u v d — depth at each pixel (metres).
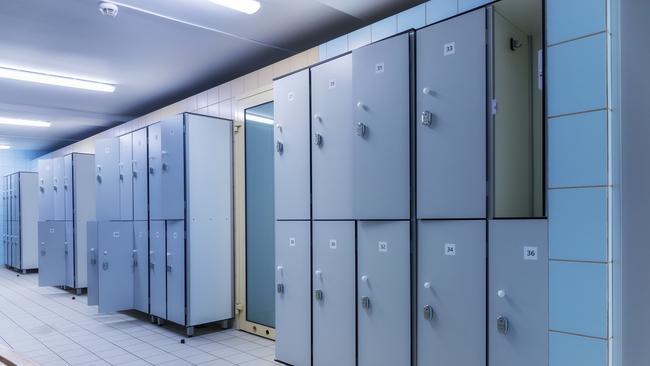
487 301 2.57
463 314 2.67
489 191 2.60
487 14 2.64
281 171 3.98
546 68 2.38
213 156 5.19
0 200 12.41
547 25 2.38
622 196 2.20
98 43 4.93
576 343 2.21
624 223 2.20
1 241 12.29
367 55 3.25
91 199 7.99
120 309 5.82
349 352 3.31
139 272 5.84
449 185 2.78
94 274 6.01
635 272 2.16
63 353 4.33
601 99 2.17
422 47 2.94
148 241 5.69
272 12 4.20
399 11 4.01
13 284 9.01
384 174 3.12
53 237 7.93
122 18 4.27
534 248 2.39
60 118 8.57
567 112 2.29
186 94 7.12
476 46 2.67
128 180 6.16
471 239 2.66
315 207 3.65
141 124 7.27
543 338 2.33
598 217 2.16
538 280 2.37
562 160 2.30
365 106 3.24
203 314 4.98
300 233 3.77
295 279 3.79
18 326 5.49
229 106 5.43
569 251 2.25
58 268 7.92
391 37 3.11
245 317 5.09
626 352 2.17
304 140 3.79
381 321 3.10
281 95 4.03
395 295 3.03
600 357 2.12
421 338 2.88
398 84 3.06
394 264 3.04
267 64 5.73
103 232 5.75
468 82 2.71
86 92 6.88
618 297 2.19
